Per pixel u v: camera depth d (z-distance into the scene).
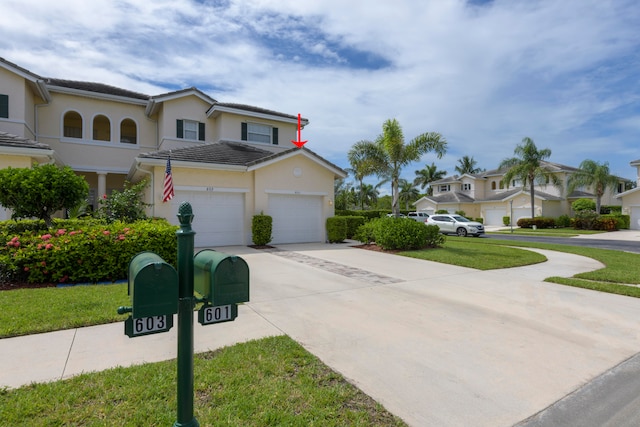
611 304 6.18
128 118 19.41
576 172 32.38
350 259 10.98
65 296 5.80
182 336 2.08
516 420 2.83
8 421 2.57
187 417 2.10
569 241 20.31
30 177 8.27
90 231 7.58
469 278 8.34
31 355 3.74
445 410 2.93
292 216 15.45
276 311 5.54
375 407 2.93
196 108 19.16
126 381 3.18
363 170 18.92
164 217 12.75
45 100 17.23
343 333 4.64
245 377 3.33
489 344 4.36
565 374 3.63
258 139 19.78
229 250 12.90
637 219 30.34
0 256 6.65
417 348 4.20
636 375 3.65
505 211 39.53
